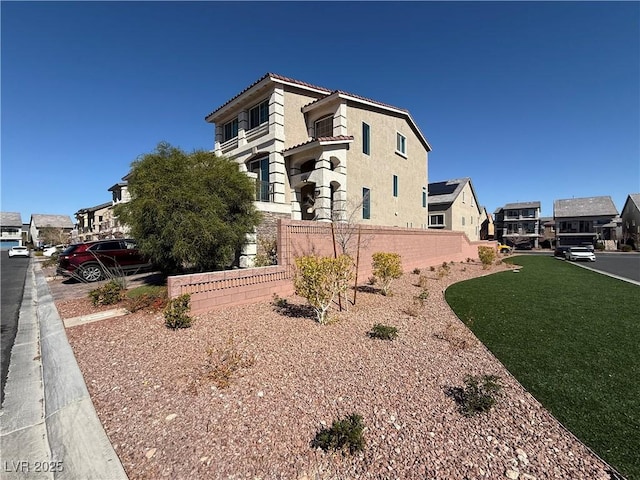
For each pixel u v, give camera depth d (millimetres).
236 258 10141
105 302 7371
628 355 4602
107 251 12016
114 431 2852
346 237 9375
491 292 9703
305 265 5855
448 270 14406
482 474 2291
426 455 2486
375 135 16781
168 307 5645
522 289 10320
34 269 18797
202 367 4031
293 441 2668
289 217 14148
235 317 6094
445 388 3543
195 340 4949
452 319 6465
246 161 16438
